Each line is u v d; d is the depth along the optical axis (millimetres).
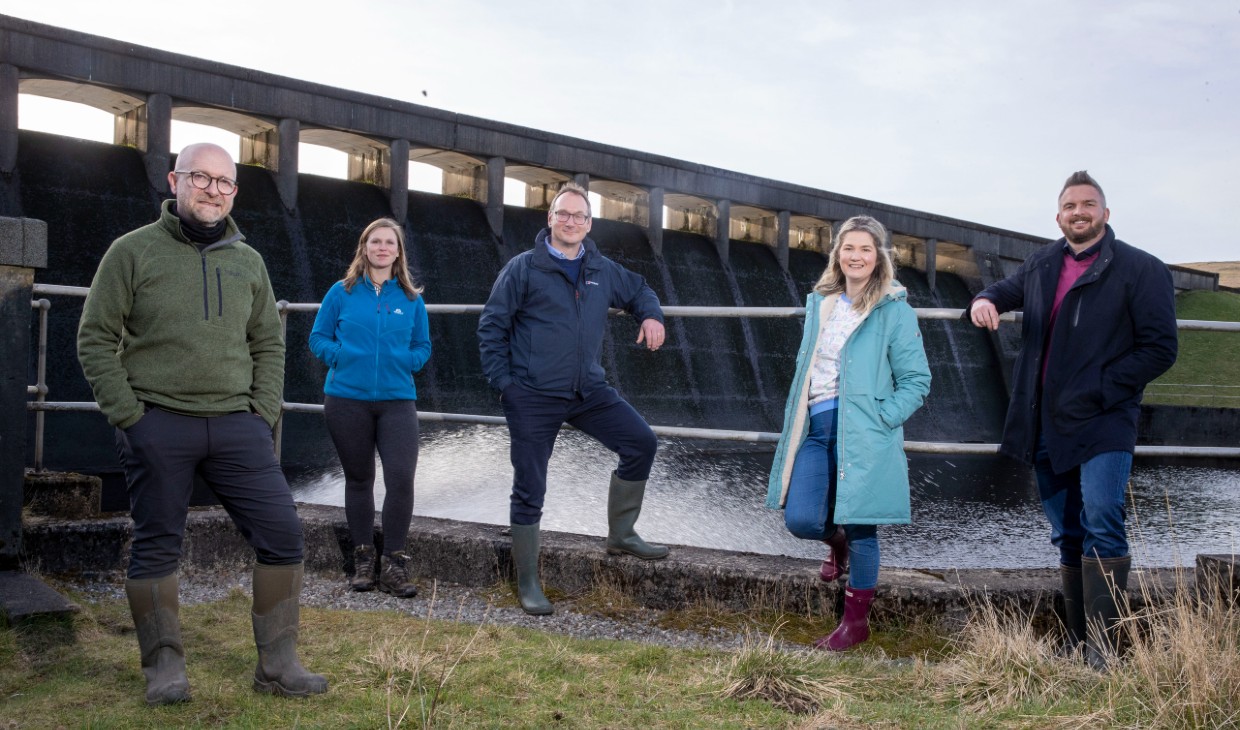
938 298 53188
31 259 4418
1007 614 4223
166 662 3143
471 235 33781
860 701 3193
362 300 4918
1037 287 3934
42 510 5562
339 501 20438
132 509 3197
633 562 4738
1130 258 3695
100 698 3109
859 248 4039
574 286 4578
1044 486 4051
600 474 21797
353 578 5004
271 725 2871
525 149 35156
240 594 4500
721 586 4582
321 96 29656
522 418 4551
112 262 3098
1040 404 3920
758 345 41594
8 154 23641
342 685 3266
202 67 27078
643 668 3582
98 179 25328
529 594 4574
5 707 3008
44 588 4141
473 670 3424
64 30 24500
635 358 35844
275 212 28672
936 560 17781
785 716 3045
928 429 46719
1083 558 3787
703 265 41906
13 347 4410
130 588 3152
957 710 3129
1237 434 36469
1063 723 2914
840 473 3932
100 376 3070
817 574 4500
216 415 3209
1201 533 20078
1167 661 3129
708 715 3049
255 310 3402
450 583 5098
